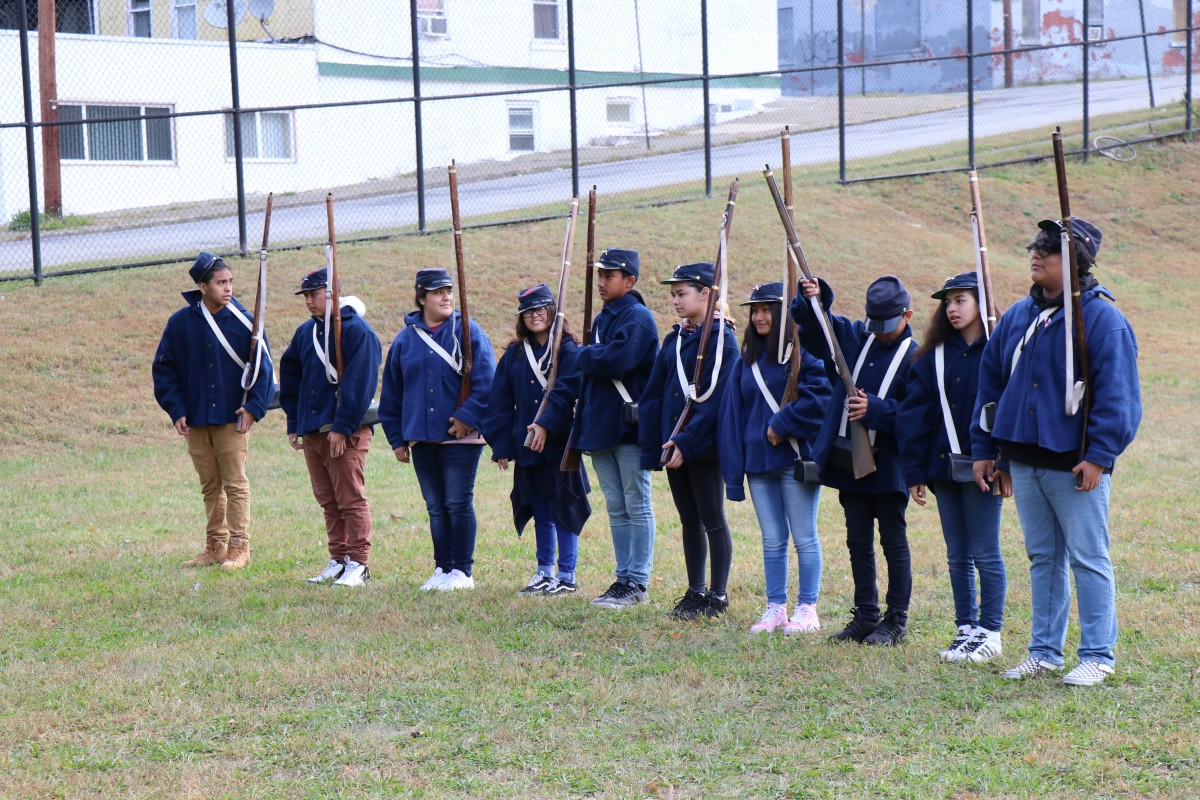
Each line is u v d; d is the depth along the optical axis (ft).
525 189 70.08
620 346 23.31
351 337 26.50
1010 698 17.60
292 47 83.46
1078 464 17.46
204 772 16.06
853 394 20.12
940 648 20.26
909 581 20.88
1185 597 22.06
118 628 23.13
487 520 32.19
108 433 42.45
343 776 15.88
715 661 19.83
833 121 95.04
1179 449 36.88
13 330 47.80
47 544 30.50
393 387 26.50
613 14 95.14
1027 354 17.99
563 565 25.46
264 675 19.70
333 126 85.81
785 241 21.48
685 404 22.65
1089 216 70.23
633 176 73.51
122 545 30.45
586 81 94.48
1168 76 101.19
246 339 28.63
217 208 71.46
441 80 89.20
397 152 88.28
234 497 28.50
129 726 17.75
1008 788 14.58
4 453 40.52
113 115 77.87
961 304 19.30
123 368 46.42
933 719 16.93
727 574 23.09
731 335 22.86
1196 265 65.98
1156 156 78.13
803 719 17.21
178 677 19.75
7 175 73.15
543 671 19.70
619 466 24.04
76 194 76.33
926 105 100.94
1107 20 107.55
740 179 70.38
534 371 25.21
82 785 15.66
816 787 15.03
